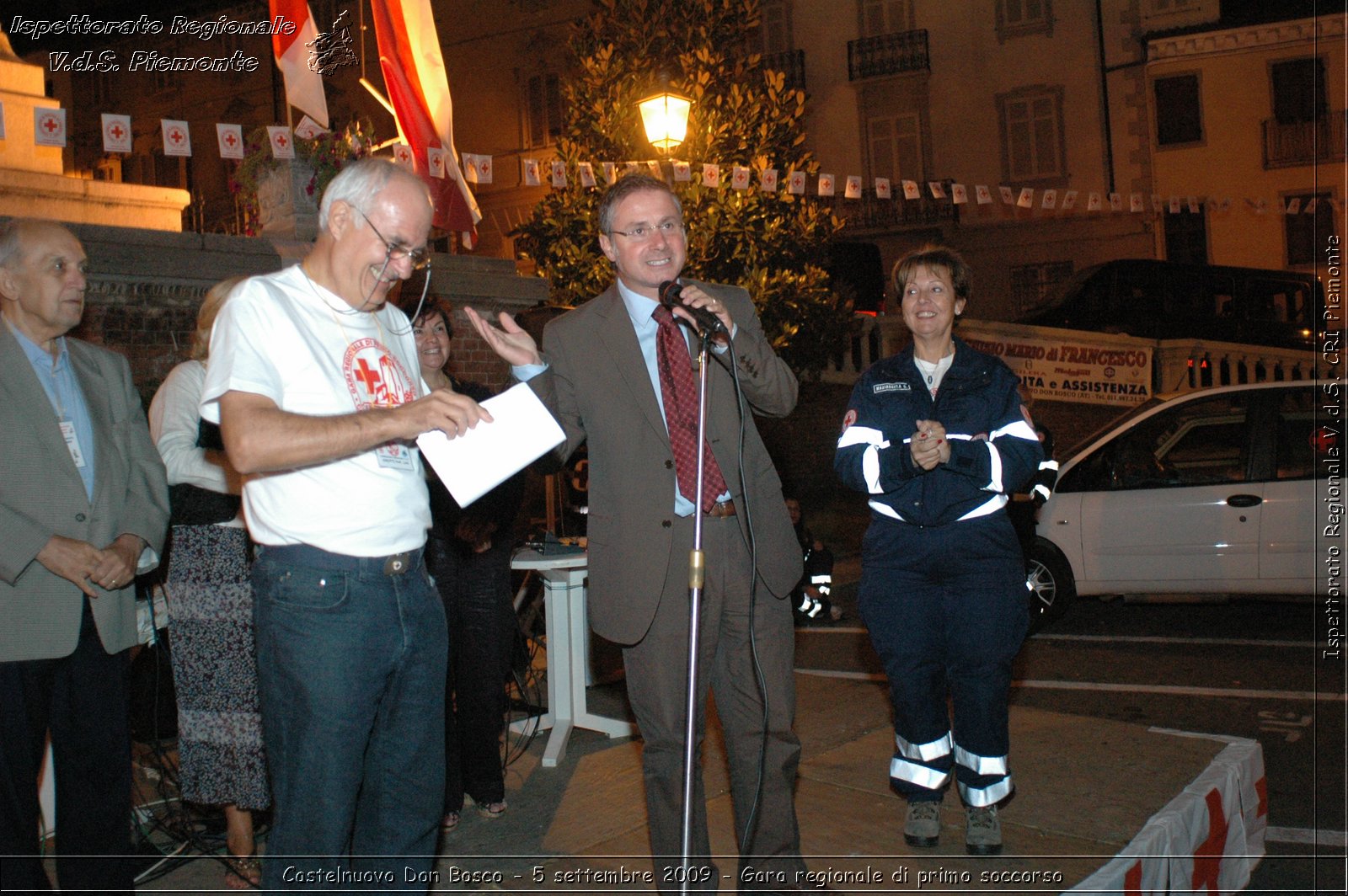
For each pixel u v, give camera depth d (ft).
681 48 37.58
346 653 8.27
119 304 20.13
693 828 9.43
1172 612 27.89
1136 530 25.73
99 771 10.46
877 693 18.99
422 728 9.05
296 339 8.34
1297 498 24.64
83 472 10.44
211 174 80.74
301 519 8.26
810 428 46.34
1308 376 49.34
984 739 11.75
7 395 9.96
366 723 8.46
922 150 77.56
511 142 81.35
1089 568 26.17
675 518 10.35
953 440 11.53
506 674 14.03
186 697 11.75
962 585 11.88
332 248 8.66
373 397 8.73
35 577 9.82
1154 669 22.26
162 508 10.94
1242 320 51.49
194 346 12.05
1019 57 75.25
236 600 11.57
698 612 9.37
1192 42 71.10
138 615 13.67
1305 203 69.72
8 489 9.82
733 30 38.29
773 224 36.50
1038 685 21.44
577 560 15.72
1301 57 69.36
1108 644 24.81
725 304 10.82
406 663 8.83
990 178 76.28
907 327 12.46
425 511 9.04
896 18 77.71
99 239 19.97
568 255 36.88
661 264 10.33
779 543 10.68
